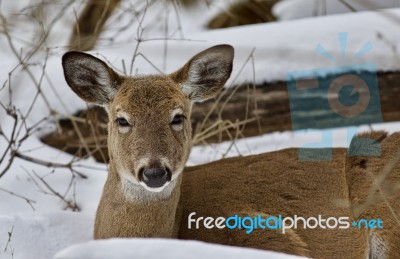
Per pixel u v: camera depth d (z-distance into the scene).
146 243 7.44
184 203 10.92
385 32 15.52
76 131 14.42
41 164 13.17
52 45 15.93
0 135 14.07
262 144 14.45
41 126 14.38
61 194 13.00
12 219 11.45
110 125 10.29
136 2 17.75
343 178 10.97
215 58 10.65
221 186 11.05
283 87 14.95
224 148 14.38
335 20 16.11
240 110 14.89
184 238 10.70
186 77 10.53
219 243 10.52
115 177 10.15
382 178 10.59
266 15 18.59
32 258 10.91
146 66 15.02
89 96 10.59
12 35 15.88
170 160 9.59
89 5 16.81
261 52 15.21
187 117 10.18
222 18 18.70
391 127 13.44
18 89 14.59
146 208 9.99
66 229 11.59
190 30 18.39
